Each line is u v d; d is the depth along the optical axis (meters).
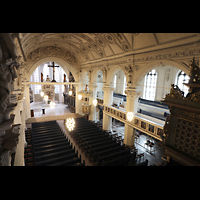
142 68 11.38
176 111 3.22
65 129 17.83
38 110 25.50
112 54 14.28
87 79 24.52
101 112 24.00
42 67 32.00
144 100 19.92
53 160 9.55
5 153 2.70
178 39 8.00
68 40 16.33
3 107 2.38
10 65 2.42
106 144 12.80
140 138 16.67
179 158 3.09
